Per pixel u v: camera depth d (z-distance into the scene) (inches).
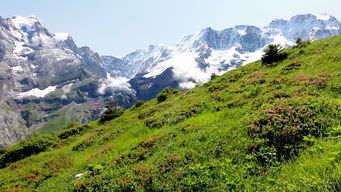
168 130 662.5
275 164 300.4
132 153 509.7
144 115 1198.9
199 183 299.6
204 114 767.1
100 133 1115.9
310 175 223.3
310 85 609.9
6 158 1090.1
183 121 760.3
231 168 318.3
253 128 426.0
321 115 390.6
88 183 380.8
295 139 353.7
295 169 265.6
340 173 209.0
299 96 524.1
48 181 599.5
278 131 380.8
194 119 722.8
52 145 1214.9
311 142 327.6
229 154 372.2
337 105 406.9
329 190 199.2
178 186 304.0
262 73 1058.7
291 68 952.9
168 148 487.8
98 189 354.9
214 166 337.7
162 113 978.7
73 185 420.5
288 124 390.0
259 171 297.0
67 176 570.6
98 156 657.6
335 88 542.6
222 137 448.5
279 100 526.6
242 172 297.9
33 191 547.8
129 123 1154.7
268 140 369.4
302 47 1333.7
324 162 242.4
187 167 351.9
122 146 678.5
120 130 1014.4
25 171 748.6
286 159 318.3
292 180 240.8
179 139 526.3
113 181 354.9
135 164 432.1
